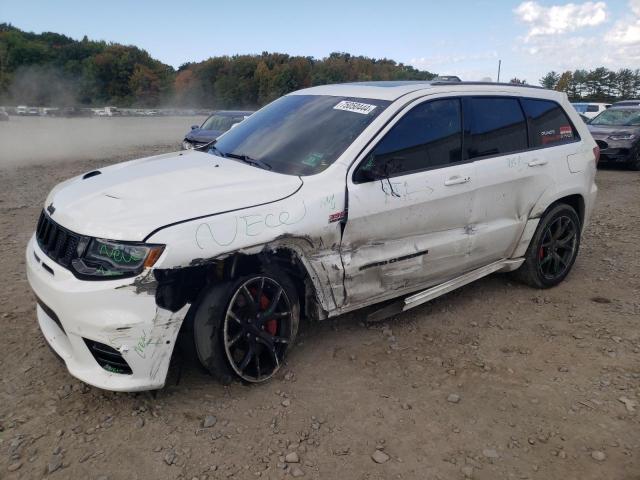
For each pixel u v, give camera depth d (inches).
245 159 149.5
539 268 189.6
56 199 130.0
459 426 117.6
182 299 111.0
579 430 117.3
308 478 101.3
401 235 145.6
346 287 137.9
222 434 112.0
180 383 128.3
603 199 370.0
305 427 115.3
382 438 112.9
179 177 132.5
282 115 167.0
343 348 148.4
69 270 110.7
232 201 119.0
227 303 118.4
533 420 120.4
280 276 129.0
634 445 113.0
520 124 178.7
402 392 129.3
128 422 114.4
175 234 108.2
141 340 108.3
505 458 108.4
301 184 129.5
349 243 135.5
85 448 106.6
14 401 120.5
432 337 157.3
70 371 114.0
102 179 136.8
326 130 148.3
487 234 167.3
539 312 176.2
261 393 126.4
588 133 205.3
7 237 252.5
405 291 154.5
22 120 1646.2
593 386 134.1
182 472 101.4
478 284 199.2
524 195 176.4
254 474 101.7
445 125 156.6
